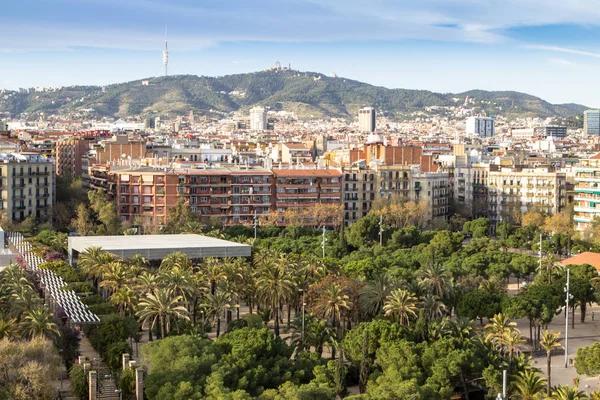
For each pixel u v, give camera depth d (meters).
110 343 190.38
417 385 163.75
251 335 179.50
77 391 167.25
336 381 173.62
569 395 156.62
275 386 169.88
